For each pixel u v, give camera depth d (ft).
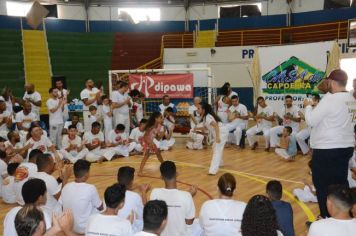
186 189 20.42
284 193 19.48
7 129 27.91
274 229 6.91
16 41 54.90
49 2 64.80
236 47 55.31
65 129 30.68
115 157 29.45
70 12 66.90
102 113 32.32
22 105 29.89
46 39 56.03
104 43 63.00
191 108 33.50
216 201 10.06
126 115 31.96
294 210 16.89
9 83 49.39
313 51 30.76
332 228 8.32
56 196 13.93
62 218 8.97
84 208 12.69
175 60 57.77
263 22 65.41
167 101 33.99
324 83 12.00
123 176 12.72
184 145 35.01
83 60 58.59
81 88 53.62
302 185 20.90
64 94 32.12
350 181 17.17
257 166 25.98
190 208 11.44
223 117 33.58
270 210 7.02
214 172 23.61
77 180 13.15
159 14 69.51
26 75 50.90
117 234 9.32
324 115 11.50
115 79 39.78
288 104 30.60
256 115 32.55
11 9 62.59
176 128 36.83
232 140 33.53
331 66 30.22
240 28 66.59
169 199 11.29
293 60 31.65
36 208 7.61
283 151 27.76
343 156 11.61
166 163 11.80
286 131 27.68
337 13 59.47
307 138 29.60
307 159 28.19
